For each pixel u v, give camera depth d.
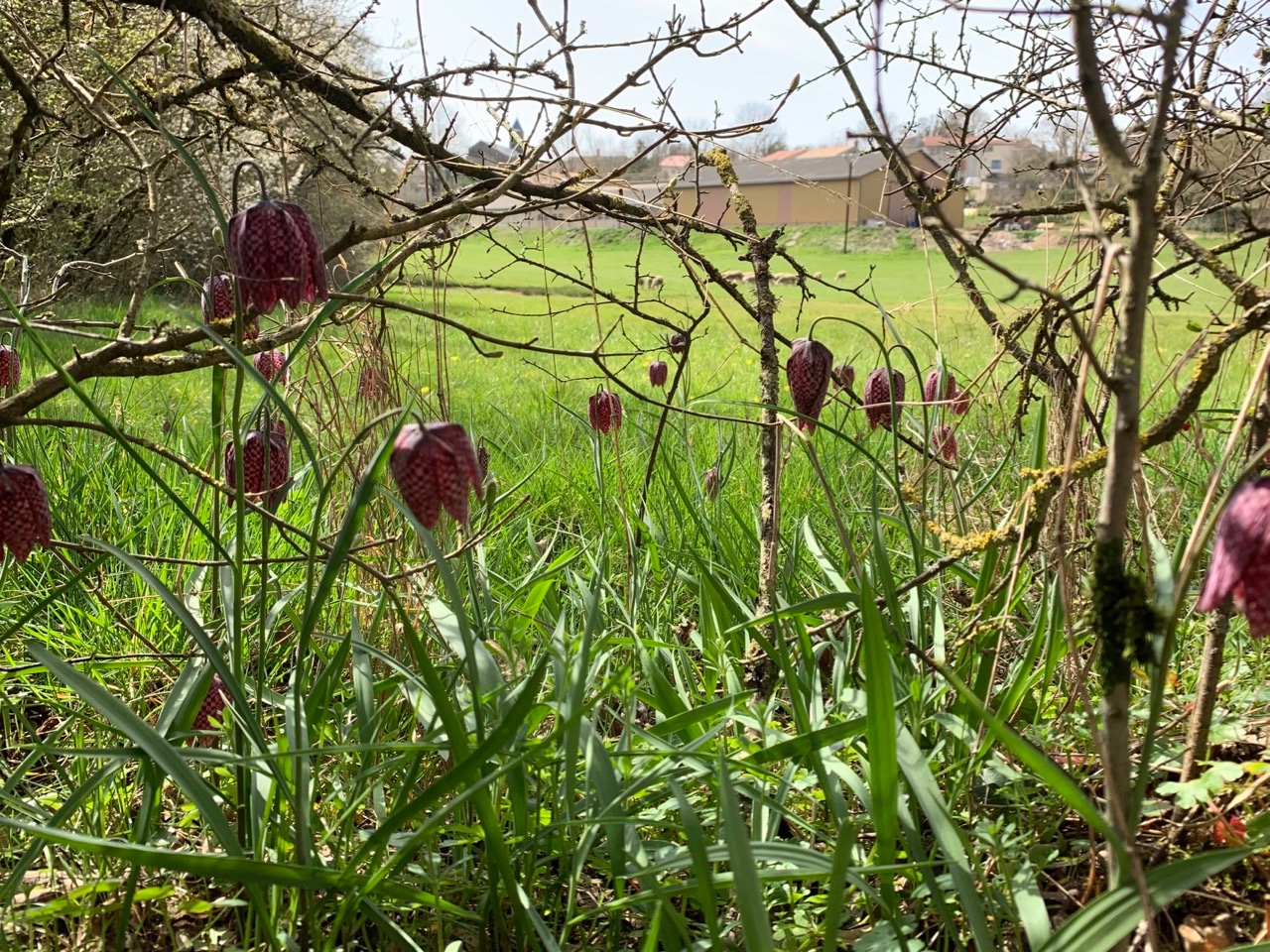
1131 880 1.52
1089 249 2.79
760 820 2.16
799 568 3.61
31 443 4.18
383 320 3.31
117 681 2.94
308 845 1.84
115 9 3.87
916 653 2.16
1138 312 1.43
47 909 1.81
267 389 1.77
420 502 1.72
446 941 2.06
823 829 2.28
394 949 2.05
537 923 1.77
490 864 1.88
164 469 4.43
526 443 5.83
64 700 3.01
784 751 1.99
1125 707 1.50
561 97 2.81
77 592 3.30
